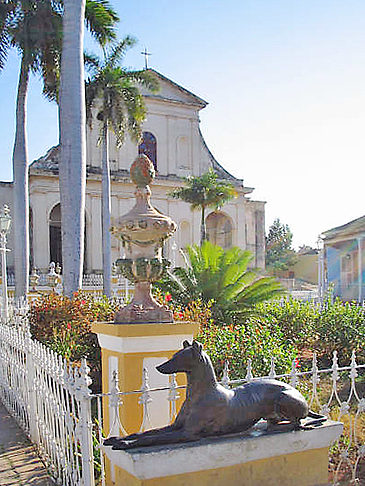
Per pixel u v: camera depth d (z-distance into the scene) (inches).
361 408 183.9
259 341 255.0
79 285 441.1
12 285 967.0
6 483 176.2
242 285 416.2
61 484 172.2
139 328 159.5
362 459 186.7
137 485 118.3
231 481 124.6
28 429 231.8
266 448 127.1
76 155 443.2
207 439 123.1
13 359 273.1
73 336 305.6
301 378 298.5
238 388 131.3
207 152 1391.5
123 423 159.6
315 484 135.3
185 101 1363.2
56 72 665.6
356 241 1110.4
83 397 144.8
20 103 678.5
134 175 176.2
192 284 415.8
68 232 439.8
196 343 126.0
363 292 1047.0
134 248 172.4
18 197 676.7
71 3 442.6
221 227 1451.8
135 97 911.0
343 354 377.4
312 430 133.3
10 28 658.2
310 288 1366.9
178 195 1204.5
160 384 162.7
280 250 2400.3
